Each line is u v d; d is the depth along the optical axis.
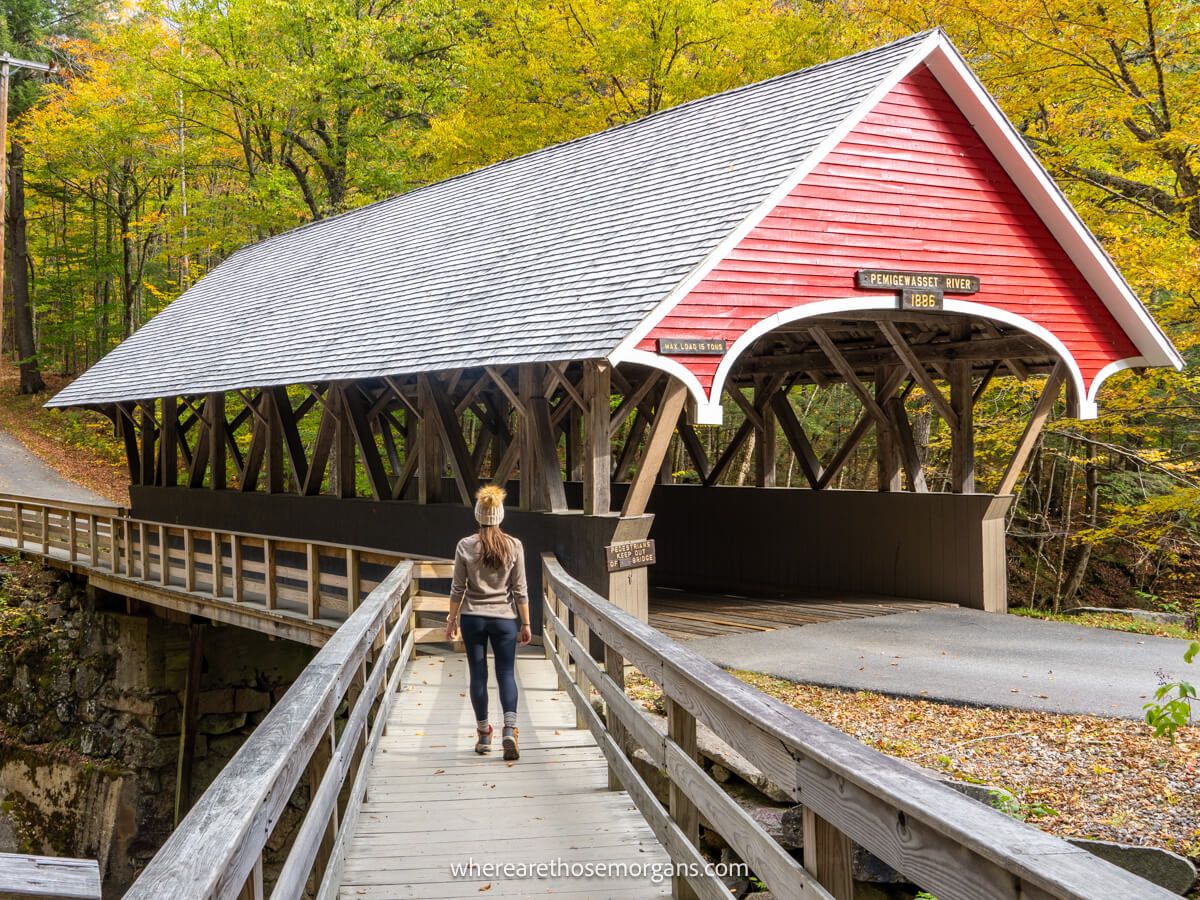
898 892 5.20
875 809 2.07
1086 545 18.67
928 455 20.62
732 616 11.94
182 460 29.84
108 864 16.31
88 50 36.66
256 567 13.73
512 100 22.53
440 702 8.54
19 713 18.61
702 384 9.79
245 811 2.19
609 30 20.98
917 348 13.63
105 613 17.84
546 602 10.26
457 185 18.06
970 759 6.45
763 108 12.40
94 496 29.42
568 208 13.26
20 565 20.89
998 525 12.70
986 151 11.73
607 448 10.42
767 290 10.25
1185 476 16.19
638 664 4.68
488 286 12.64
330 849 4.27
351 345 13.98
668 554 16.98
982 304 11.63
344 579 11.81
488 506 6.87
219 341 18.55
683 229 10.70
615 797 5.97
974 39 15.59
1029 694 7.93
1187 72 14.29
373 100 28.09
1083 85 14.41
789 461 26.19
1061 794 5.80
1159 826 5.30
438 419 13.01
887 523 13.65
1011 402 19.08
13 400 39.38
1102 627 11.41
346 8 26.98
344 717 14.49
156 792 16.44
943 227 11.42
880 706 7.75
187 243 30.41
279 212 27.88
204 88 27.00
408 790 6.12
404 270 15.59
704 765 6.39
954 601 12.79
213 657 16.72
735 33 20.28
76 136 32.31
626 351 9.40
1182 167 14.31
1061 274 12.16
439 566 10.49
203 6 26.53
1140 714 7.29
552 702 8.49
